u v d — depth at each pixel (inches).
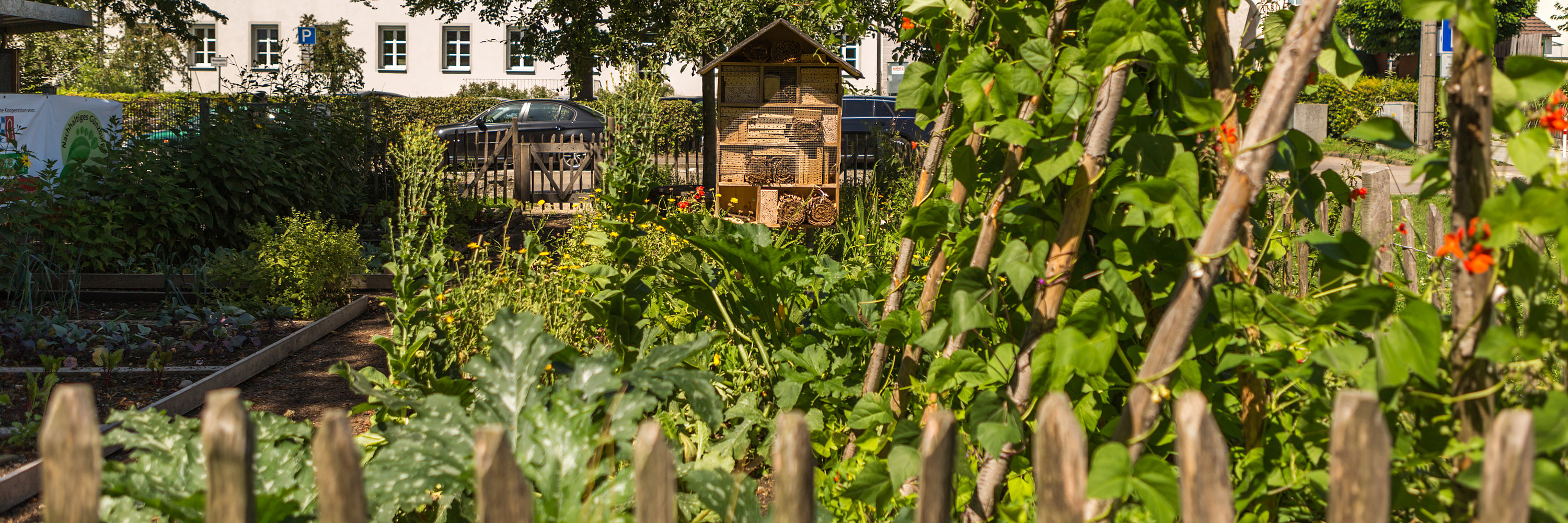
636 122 259.1
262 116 399.5
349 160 424.2
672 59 491.8
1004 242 98.5
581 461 77.4
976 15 105.4
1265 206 92.0
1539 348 59.5
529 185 507.5
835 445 132.7
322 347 238.4
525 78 1417.3
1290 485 80.9
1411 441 69.7
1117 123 91.1
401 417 124.9
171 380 196.4
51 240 279.6
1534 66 60.7
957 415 108.7
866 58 1243.2
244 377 204.4
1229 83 85.1
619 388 86.9
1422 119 558.9
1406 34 1023.0
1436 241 178.4
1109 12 81.7
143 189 310.5
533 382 85.8
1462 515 64.7
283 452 83.1
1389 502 51.2
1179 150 84.1
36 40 1045.2
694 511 98.2
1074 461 54.4
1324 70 89.8
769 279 142.3
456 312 163.3
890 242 263.6
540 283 184.4
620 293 142.8
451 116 1220.5
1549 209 56.4
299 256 265.0
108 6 690.2
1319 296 85.9
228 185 327.6
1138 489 68.6
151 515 79.3
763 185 333.4
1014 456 98.8
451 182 439.5
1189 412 53.5
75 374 196.4
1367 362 70.3
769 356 147.1
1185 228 78.4
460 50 1427.2
